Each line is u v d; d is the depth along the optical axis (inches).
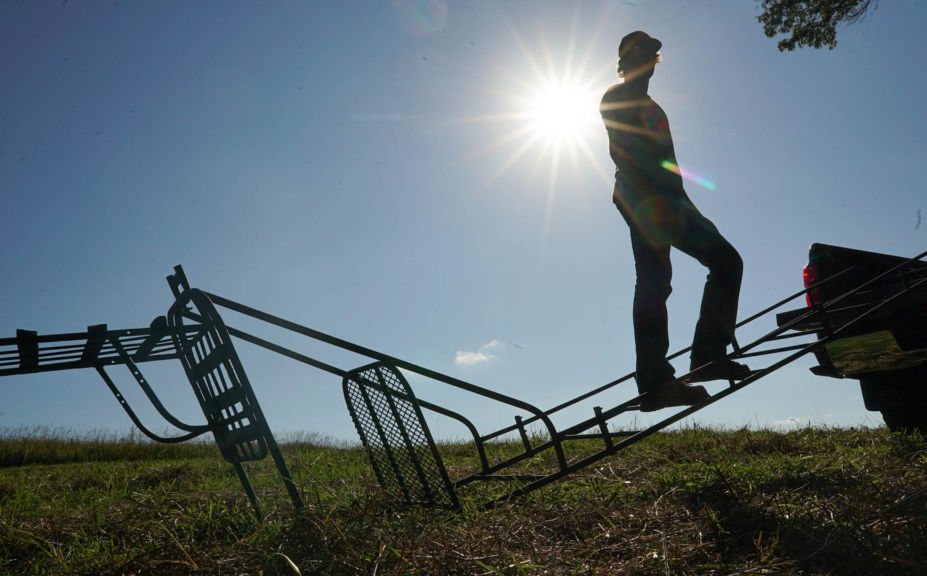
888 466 137.8
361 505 119.6
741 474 140.3
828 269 205.8
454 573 87.3
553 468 207.2
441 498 133.0
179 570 94.0
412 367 133.6
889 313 173.9
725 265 125.7
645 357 132.0
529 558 94.0
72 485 234.7
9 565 107.4
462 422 158.4
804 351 141.2
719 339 131.3
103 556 105.7
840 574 80.0
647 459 201.8
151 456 444.5
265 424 121.1
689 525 106.8
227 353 123.3
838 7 437.7
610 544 101.2
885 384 200.8
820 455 173.5
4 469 353.1
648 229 129.0
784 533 95.7
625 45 132.2
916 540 83.7
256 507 133.8
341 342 131.3
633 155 128.3
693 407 135.8
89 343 123.9
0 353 114.7
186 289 133.3
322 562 92.0
